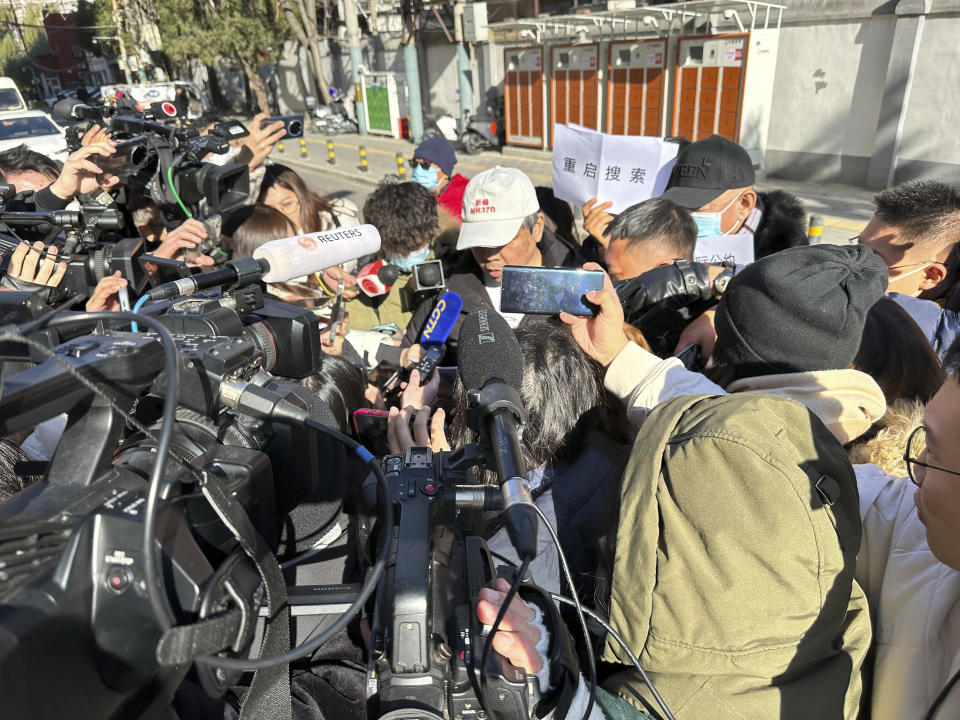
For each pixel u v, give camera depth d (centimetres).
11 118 990
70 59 4538
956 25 867
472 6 1458
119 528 64
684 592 89
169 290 107
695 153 275
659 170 309
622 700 96
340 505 113
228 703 86
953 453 84
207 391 89
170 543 68
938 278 217
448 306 207
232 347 92
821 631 89
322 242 147
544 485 121
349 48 2034
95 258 193
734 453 87
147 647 65
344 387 150
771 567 86
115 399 71
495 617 86
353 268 309
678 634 90
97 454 68
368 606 103
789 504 85
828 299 125
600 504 116
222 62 2945
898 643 102
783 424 94
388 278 250
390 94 1820
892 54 921
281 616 82
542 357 125
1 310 91
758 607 86
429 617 83
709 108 1069
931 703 96
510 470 83
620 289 180
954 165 909
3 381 61
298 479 96
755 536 86
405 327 268
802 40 1020
